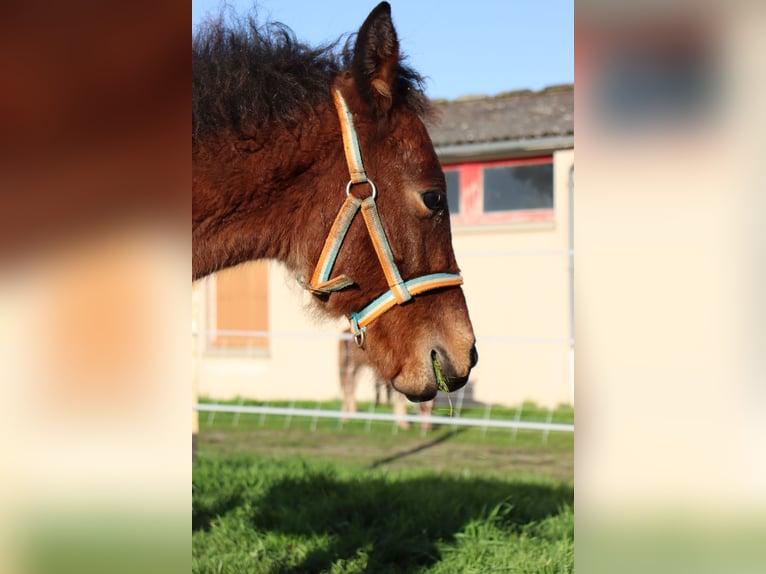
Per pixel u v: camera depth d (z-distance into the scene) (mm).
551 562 4133
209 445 8273
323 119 2961
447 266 3066
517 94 13031
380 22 2850
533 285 11078
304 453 7746
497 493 5410
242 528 4688
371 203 2908
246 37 2984
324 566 4191
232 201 2902
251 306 12141
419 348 3012
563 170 10938
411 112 3057
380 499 5113
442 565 4195
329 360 11586
